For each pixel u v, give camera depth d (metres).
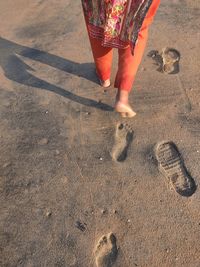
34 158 1.10
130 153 1.11
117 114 1.21
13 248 0.93
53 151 1.12
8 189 1.04
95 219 0.97
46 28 1.55
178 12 1.61
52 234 0.95
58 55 1.42
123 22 1.00
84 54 1.42
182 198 1.01
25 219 0.98
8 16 1.62
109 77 1.28
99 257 0.91
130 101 1.24
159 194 1.02
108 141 1.14
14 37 1.51
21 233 0.95
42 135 1.16
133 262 0.90
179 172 1.06
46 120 1.20
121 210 0.99
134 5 0.96
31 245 0.93
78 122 1.19
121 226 0.96
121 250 0.92
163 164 1.08
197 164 1.08
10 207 1.00
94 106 1.23
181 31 1.51
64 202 1.01
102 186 1.03
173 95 1.26
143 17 0.95
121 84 1.11
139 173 1.06
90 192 1.02
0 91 1.29
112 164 1.08
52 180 1.05
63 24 1.57
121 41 1.04
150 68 1.36
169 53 1.42
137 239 0.94
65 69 1.36
